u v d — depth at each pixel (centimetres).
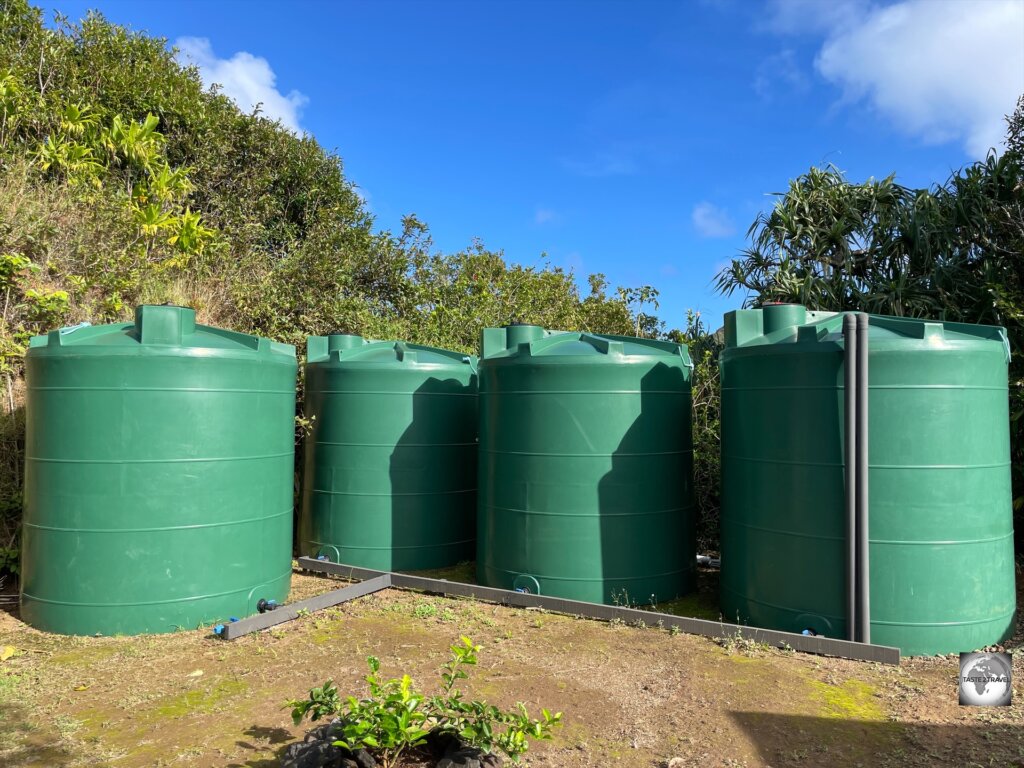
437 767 278
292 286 1040
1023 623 517
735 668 430
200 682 413
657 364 589
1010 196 772
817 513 471
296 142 1459
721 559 558
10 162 878
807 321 538
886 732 346
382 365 704
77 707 380
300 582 655
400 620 532
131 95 1240
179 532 505
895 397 457
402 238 1448
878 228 856
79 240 816
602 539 568
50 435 503
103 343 501
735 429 534
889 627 457
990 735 338
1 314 695
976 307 750
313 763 281
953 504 457
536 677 419
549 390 578
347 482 700
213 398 520
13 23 1208
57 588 498
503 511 602
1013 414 665
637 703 382
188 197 1224
